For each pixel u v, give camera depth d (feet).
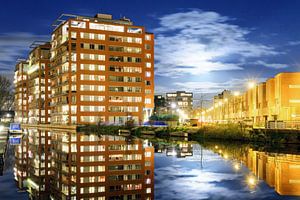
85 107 468.75
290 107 263.08
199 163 119.03
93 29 478.18
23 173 110.22
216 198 70.38
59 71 518.78
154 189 79.61
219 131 236.84
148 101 506.89
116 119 481.87
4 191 83.61
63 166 118.11
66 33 495.82
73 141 224.53
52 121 543.80
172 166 113.19
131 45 495.82
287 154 145.28
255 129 218.18
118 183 88.69
